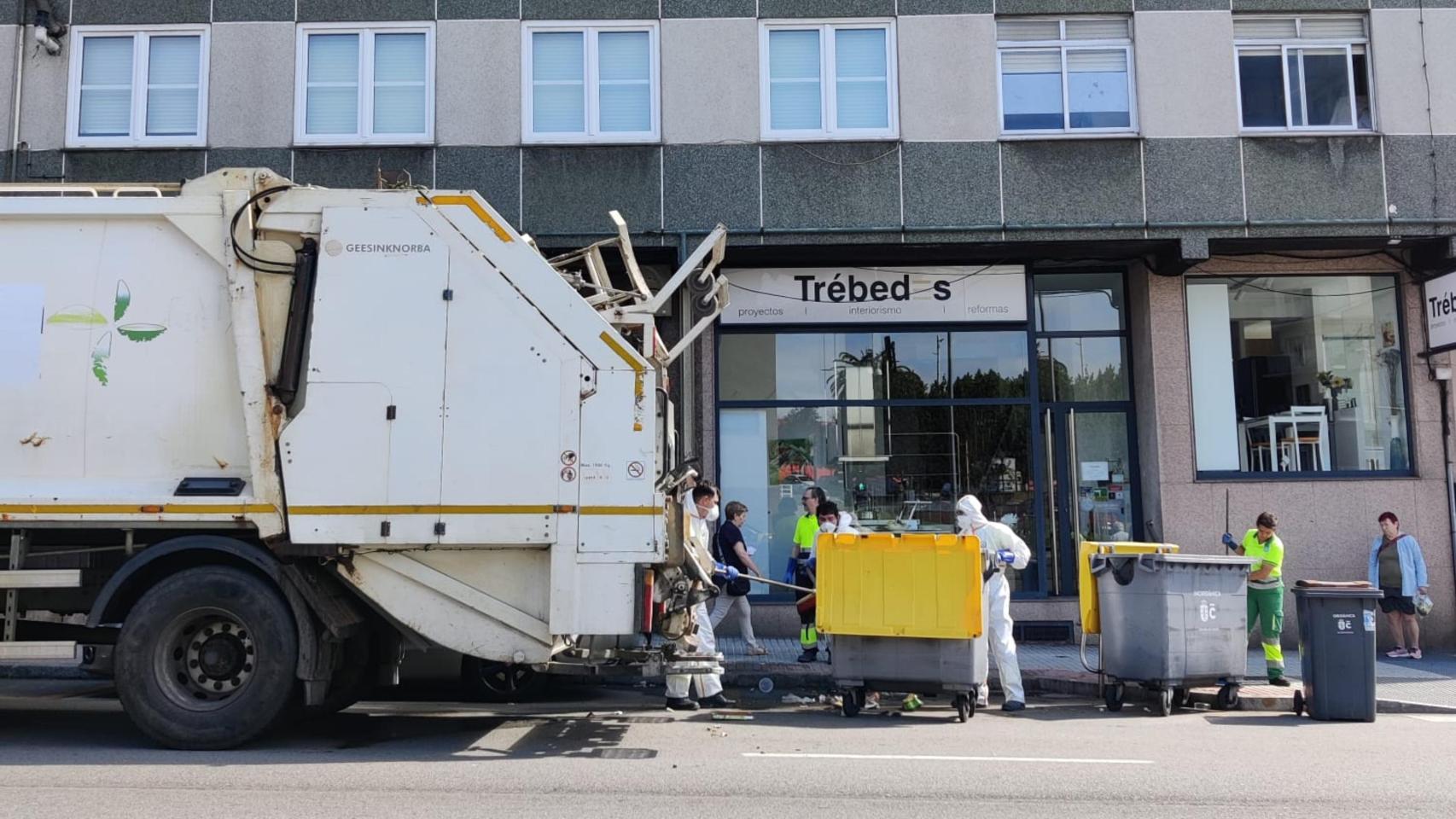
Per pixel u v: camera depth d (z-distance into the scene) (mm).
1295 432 13422
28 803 5371
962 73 13000
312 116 12836
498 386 6859
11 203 7031
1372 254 13531
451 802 5469
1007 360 13648
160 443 6930
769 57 13117
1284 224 12727
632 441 6859
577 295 6941
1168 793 5918
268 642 6695
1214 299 13586
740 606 11625
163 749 6773
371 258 6914
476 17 12914
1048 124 13148
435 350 6863
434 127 12789
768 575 13477
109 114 12812
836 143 12867
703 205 12781
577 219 12727
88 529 6992
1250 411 13445
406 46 12984
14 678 10305
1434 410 13258
